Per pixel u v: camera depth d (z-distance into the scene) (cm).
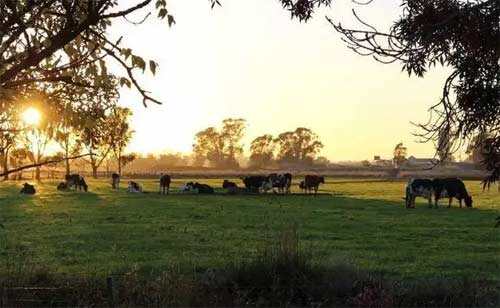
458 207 4234
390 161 15288
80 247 2009
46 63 389
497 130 631
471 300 1159
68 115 384
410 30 628
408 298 1183
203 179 10525
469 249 2034
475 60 631
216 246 2033
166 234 2380
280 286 1172
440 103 649
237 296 1129
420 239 2295
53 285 1175
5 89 356
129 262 1697
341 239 2269
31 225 2711
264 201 4691
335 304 1148
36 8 361
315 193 5819
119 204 4219
